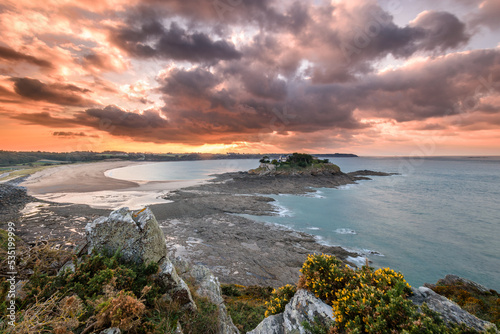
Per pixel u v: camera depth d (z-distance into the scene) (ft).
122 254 18.74
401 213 170.50
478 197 236.63
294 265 86.99
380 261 95.09
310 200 216.33
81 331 11.99
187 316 17.98
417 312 13.55
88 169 516.32
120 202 181.06
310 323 16.74
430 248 108.06
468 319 13.71
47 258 17.29
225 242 106.11
